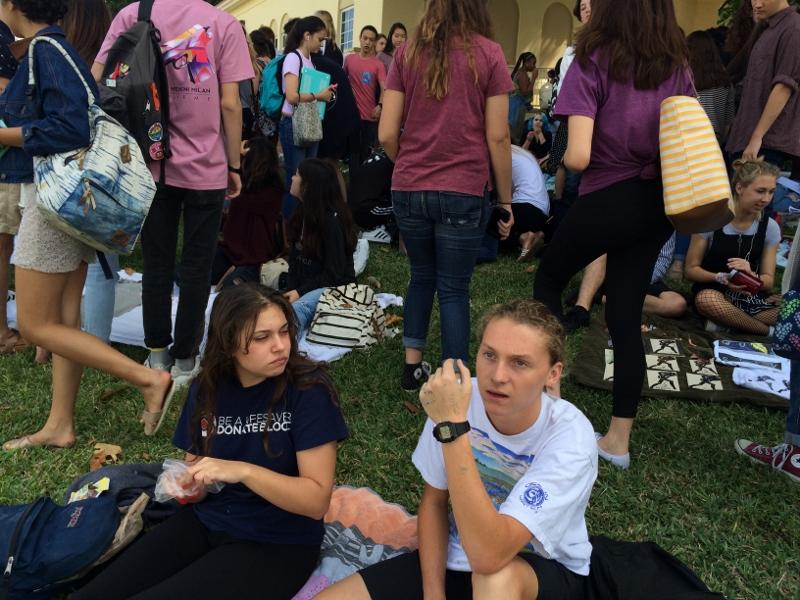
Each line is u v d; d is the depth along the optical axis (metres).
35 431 2.99
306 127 5.90
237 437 2.05
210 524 2.02
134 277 4.95
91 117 2.53
